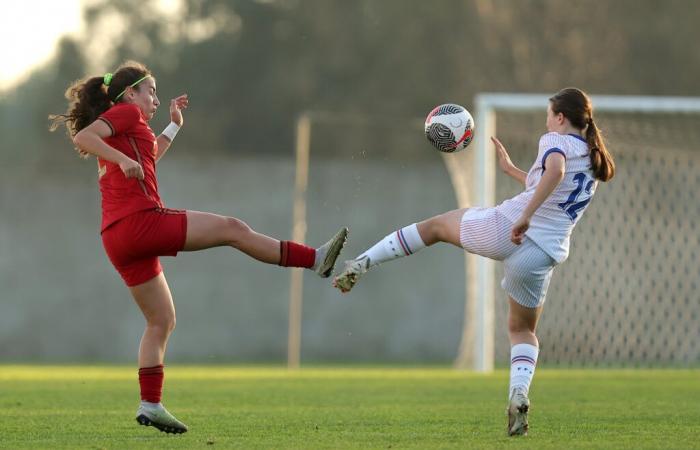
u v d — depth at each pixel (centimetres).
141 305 2211
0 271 7875
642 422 2512
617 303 6312
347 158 11081
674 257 6462
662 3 10862
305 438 2169
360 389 3844
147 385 2188
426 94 10931
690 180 6431
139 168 2073
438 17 11031
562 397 3394
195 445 2038
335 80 11538
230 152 11838
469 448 1948
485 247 2181
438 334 8244
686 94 10650
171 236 2127
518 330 2245
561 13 10625
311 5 11731
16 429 2388
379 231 8250
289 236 8150
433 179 8300
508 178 6494
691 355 6500
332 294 8231
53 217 7931
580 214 2208
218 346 8088
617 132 6125
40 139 12388
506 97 5181
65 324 7906
